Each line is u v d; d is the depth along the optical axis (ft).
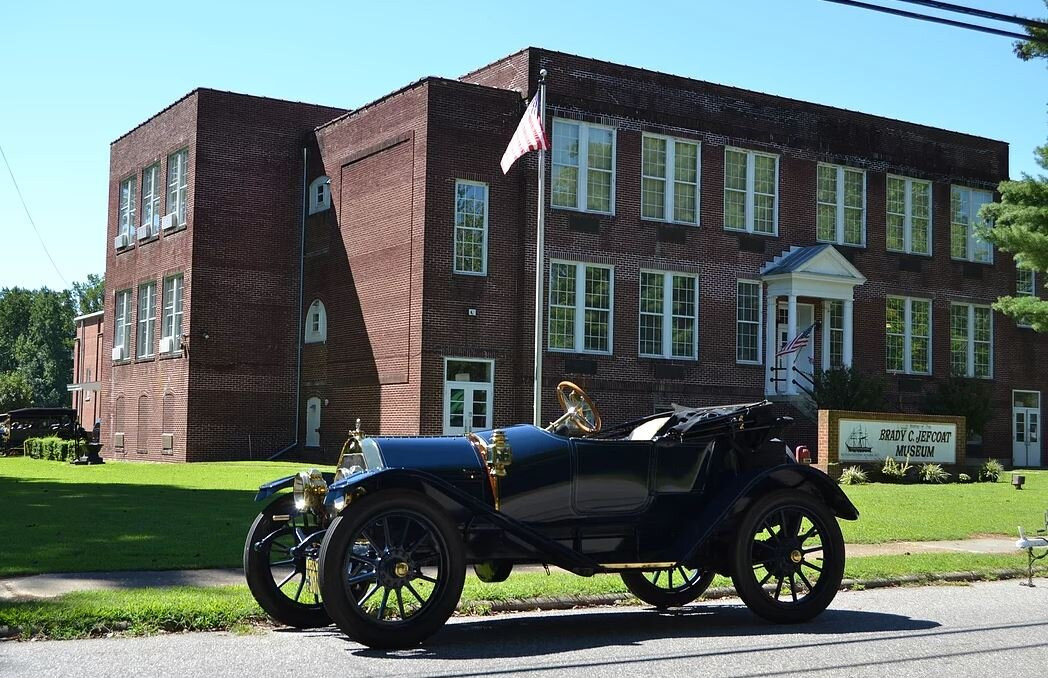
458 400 104.58
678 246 115.75
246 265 124.26
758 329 120.47
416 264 104.73
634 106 113.50
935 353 133.69
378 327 110.63
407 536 29.58
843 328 123.24
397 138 108.88
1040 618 34.06
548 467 30.94
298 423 125.49
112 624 28.84
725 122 119.44
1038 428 142.61
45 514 55.01
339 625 26.78
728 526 32.91
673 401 114.32
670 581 35.83
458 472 29.91
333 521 27.20
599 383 110.11
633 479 32.14
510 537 29.91
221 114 123.54
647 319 113.91
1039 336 143.33
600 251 111.04
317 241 123.54
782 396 117.70
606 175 112.06
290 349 126.11
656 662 26.17
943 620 33.50
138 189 139.74
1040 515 66.18
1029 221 109.70
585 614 34.06
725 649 28.07
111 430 145.89
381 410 109.29
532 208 107.65
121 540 45.03
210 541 45.09
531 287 107.55
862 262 128.26
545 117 108.27
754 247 120.67
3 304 396.16
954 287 135.95
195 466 107.45
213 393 121.90
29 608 29.58
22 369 385.70
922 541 54.34
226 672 24.25
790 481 33.58
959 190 137.90
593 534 31.86
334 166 120.47
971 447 135.33
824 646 28.71
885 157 131.13
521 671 24.90
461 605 33.47
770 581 40.57
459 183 105.91
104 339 150.41
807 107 125.49
